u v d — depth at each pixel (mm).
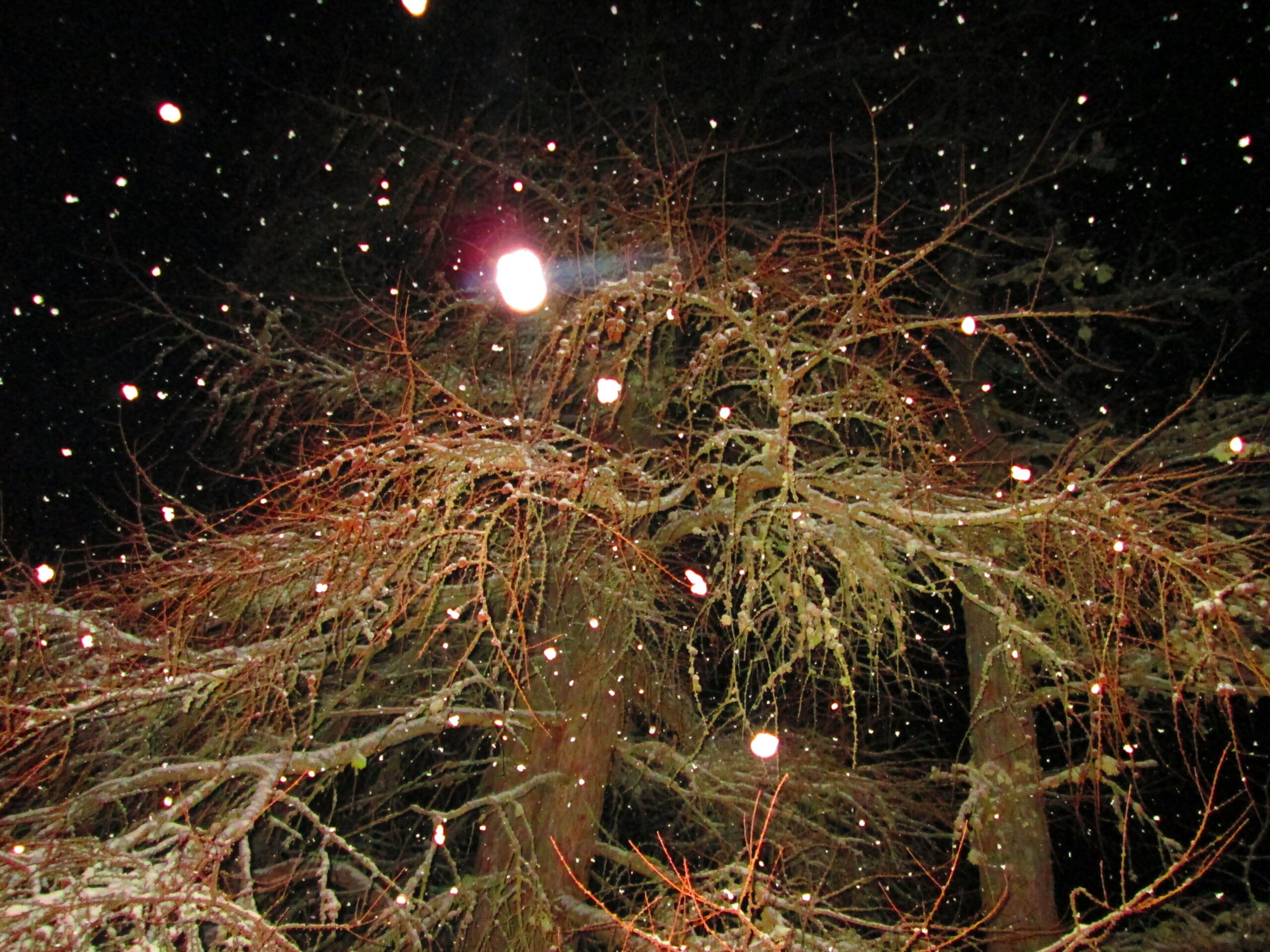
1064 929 6504
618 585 6117
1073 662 4973
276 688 4453
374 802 7379
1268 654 4617
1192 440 6723
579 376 5996
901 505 4855
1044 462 8852
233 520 5664
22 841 3500
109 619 4965
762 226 7684
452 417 4559
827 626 4480
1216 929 6684
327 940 4945
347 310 7320
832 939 4688
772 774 6879
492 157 7281
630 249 5734
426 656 7520
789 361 4922
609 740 6820
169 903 3350
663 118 8055
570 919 5902
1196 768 3508
